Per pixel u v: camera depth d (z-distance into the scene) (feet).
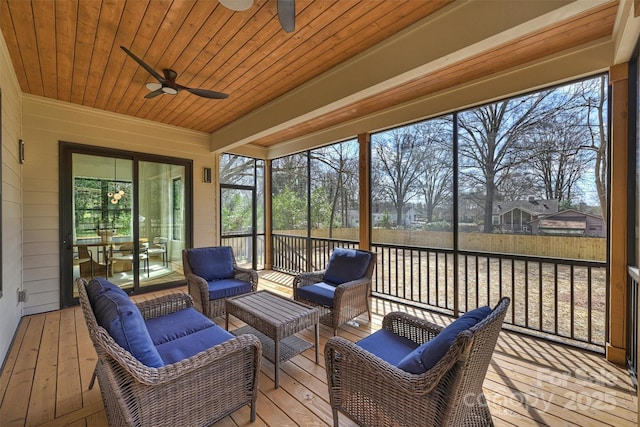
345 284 9.27
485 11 6.09
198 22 6.98
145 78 9.87
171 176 15.39
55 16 6.68
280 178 19.43
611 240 7.38
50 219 11.53
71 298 12.01
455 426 4.06
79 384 6.63
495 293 10.12
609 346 7.47
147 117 14.02
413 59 7.22
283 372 7.25
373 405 4.59
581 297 8.54
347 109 12.72
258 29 7.28
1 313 7.55
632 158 7.05
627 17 5.94
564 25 6.93
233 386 5.24
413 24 7.17
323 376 7.07
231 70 9.43
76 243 12.27
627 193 7.12
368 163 13.57
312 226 17.19
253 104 12.44
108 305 4.61
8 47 7.88
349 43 7.97
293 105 10.91
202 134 16.60
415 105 11.48
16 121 10.02
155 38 7.62
